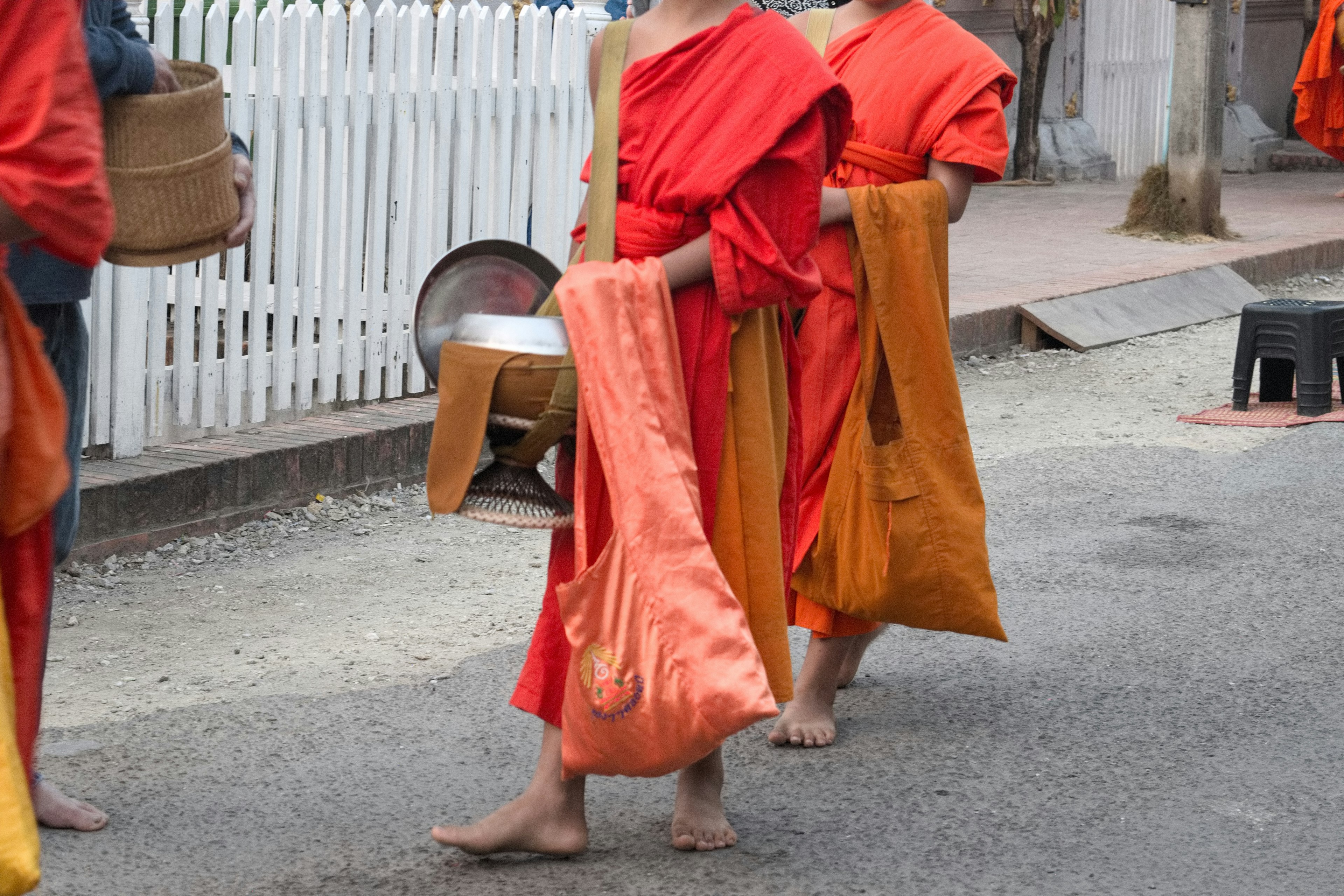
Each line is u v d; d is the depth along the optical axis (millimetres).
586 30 8836
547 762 3783
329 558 6492
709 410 3633
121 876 3711
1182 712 4836
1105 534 6820
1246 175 22375
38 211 2350
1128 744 4598
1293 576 6184
